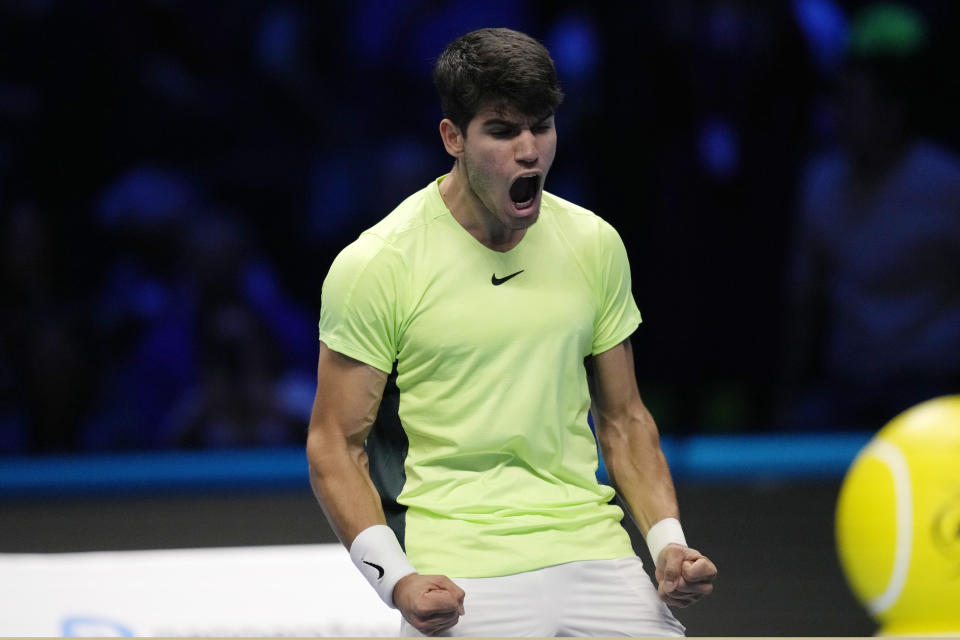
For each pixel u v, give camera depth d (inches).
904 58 937.5
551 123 348.8
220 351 943.0
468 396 359.9
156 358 941.8
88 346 945.5
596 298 376.2
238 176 1021.8
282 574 529.7
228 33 1018.7
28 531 727.1
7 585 510.0
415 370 362.9
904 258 903.7
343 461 358.0
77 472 877.8
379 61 1043.3
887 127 893.8
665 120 962.1
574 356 368.5
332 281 362.3
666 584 350.3
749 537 700.0
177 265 964.6
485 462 362.0
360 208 1036.5
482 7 1042.1
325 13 1032.8
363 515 352.5
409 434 367.2
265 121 1027.9
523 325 361.4
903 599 385.7
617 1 969.5
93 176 1000.2
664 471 382.9
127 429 932.6
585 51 975.6
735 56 952.3
